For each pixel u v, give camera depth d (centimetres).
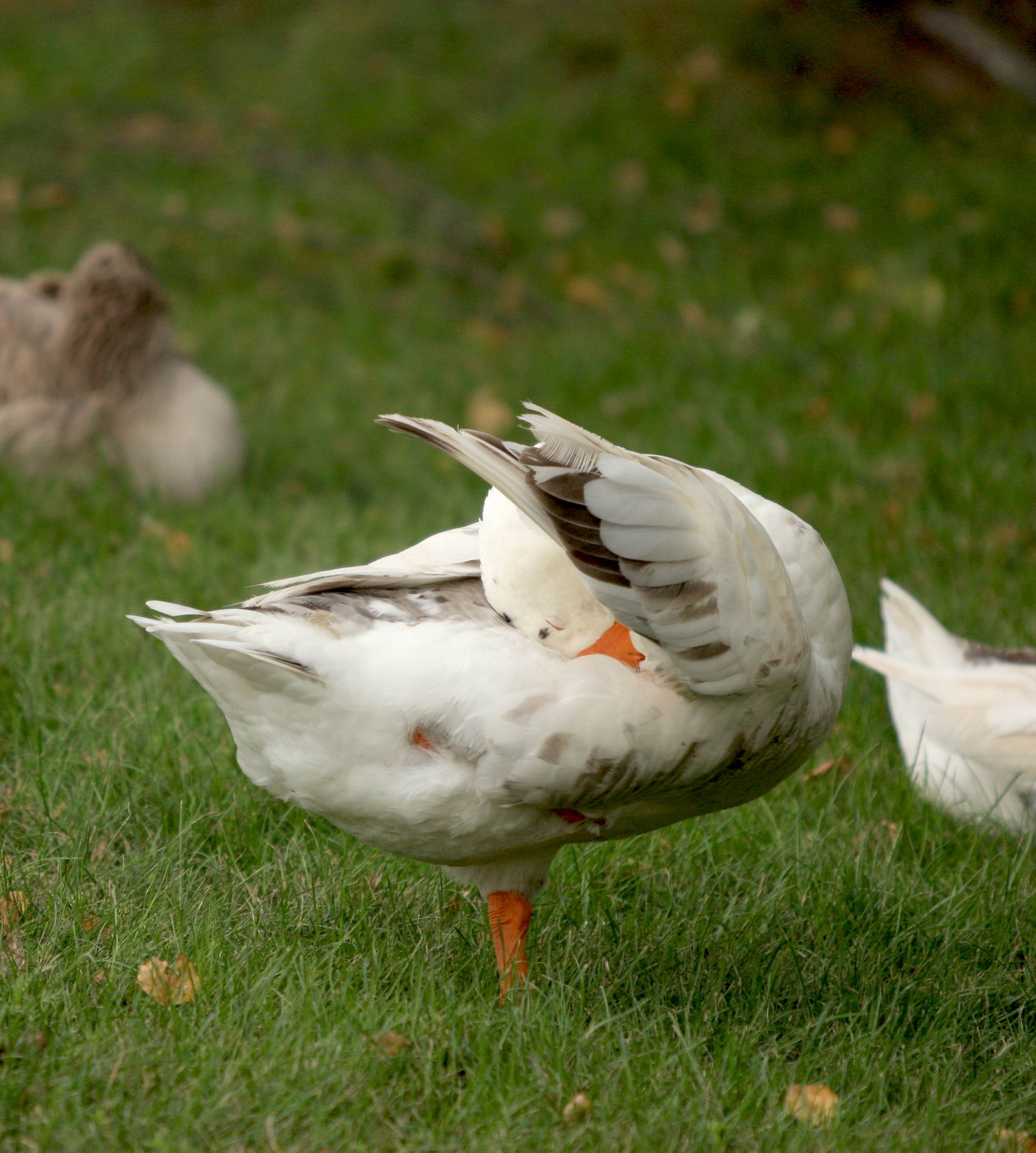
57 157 2156
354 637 540
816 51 2494
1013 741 851
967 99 2456
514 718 531
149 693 895
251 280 1912
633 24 2566
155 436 1302
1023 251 1964
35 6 2681
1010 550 1247
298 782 566
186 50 2530
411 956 638
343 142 2259
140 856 738
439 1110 538
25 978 589
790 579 600
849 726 964
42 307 1334
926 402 1556
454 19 2586
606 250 2047
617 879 748
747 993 654
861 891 734
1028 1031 661
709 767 564
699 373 1686
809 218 2112
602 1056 574
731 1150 530
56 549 1143
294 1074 533
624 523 509
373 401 1614
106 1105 511
